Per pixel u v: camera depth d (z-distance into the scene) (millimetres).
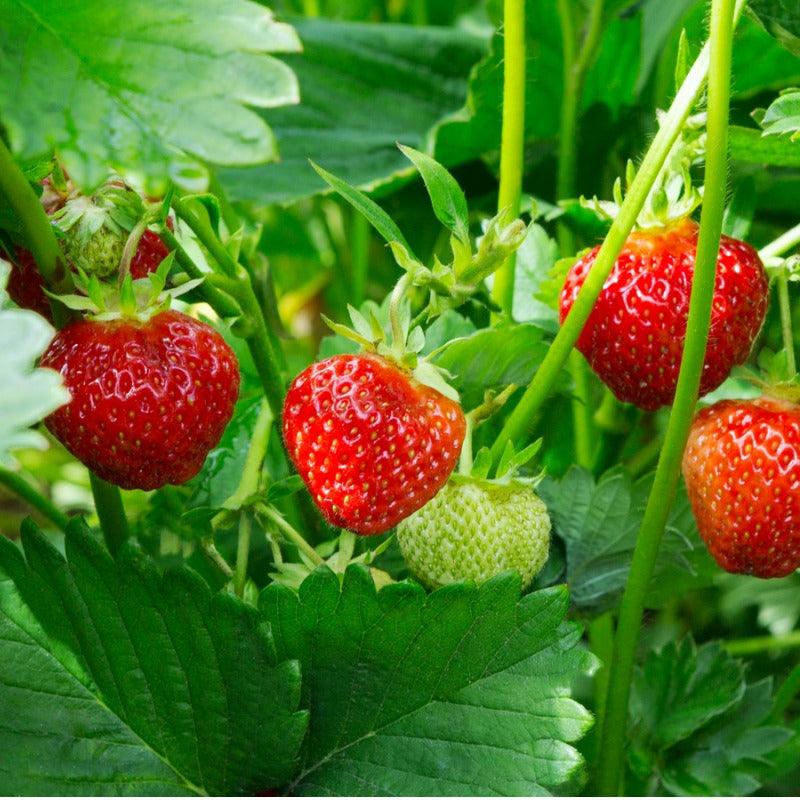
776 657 450
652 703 393
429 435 302
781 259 342
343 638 313
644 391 336
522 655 310
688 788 381
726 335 327
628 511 377
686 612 467
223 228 375
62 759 314
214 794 323
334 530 373
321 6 593
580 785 362
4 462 293
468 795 310
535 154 466
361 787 317
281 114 480
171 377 303
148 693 318
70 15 268
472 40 508
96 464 309
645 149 431
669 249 330
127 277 302
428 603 308
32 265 317
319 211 567
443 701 314
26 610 316
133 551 311
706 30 371
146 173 261
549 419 393
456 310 398
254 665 312
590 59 430
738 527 330
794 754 384
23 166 308
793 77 449
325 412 301
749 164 407
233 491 382
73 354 303
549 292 375
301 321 643
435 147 454
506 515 318
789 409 331
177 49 266
